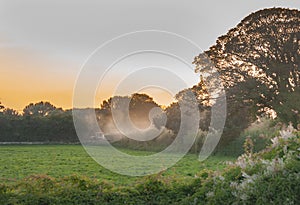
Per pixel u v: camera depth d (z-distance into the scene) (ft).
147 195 14.70
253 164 12.21
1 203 13.75
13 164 40.55
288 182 10.14
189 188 14.73
